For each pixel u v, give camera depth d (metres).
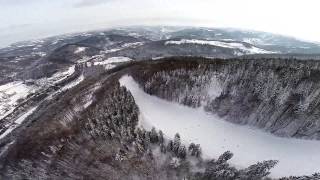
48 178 75.06
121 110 84.44
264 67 89.62
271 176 62.72
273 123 76.25
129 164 71.62
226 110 83.75
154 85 96.44
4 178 81.19
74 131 85.75
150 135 75.00
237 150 72.12
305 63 97.25
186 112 87.50
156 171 69.31
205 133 78.88
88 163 75.44
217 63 100.94
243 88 84.69
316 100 73.62
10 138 118.12
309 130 71.75
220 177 64.56
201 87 90.81
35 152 85.12
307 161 65.88
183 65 101.56
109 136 78.62
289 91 77.56
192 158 70.38
